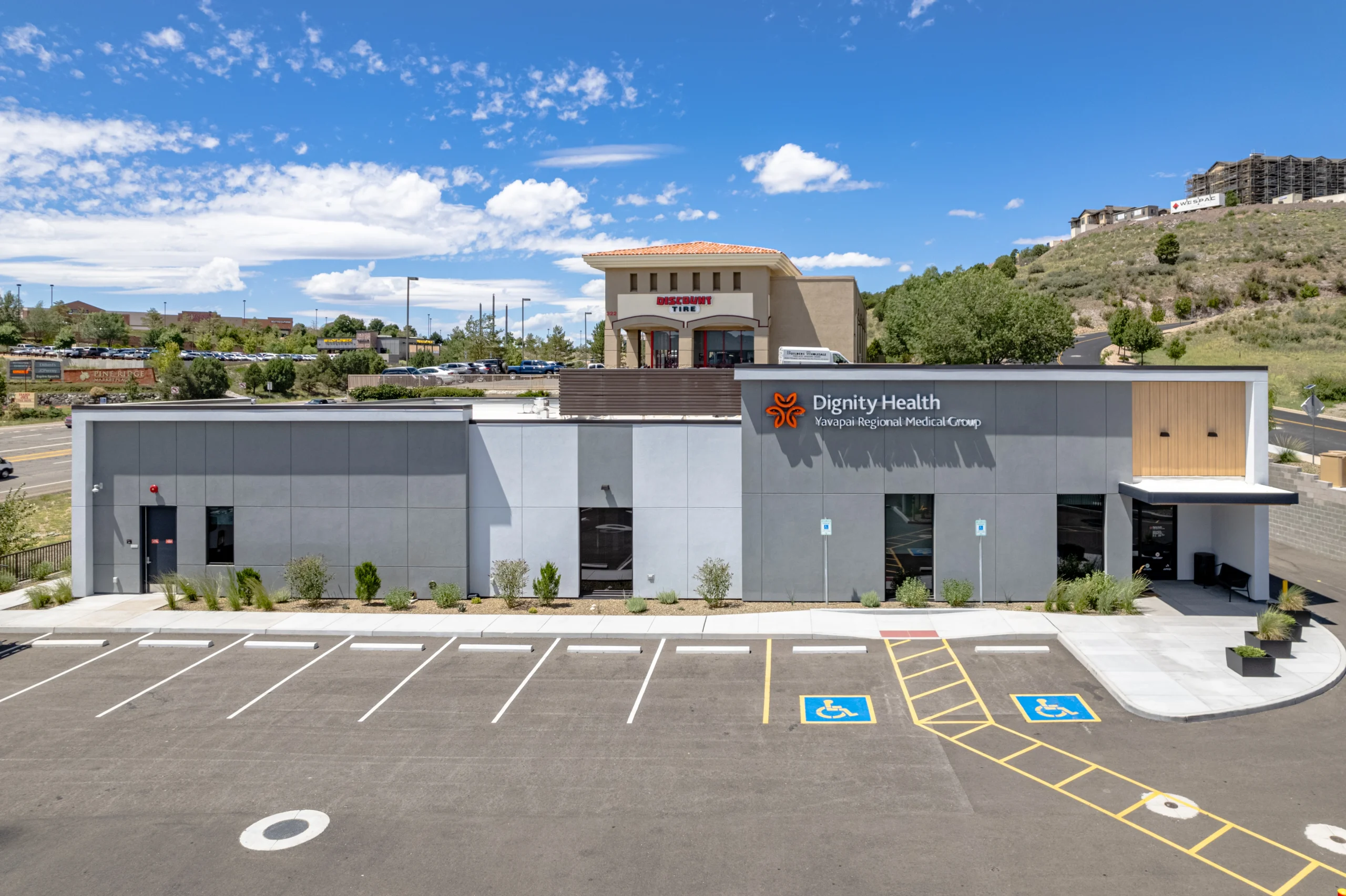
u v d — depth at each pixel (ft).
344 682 57.11
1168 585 77.87
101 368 283.79
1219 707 49.52
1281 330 271.69
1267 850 35.01
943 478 73.77
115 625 69.31
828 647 62.75
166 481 79.71
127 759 45.39
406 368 279.28
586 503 77.36
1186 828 36.86
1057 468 73.26
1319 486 95.55
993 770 42.88
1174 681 53.83
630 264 128.26
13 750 46.73
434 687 56.03
